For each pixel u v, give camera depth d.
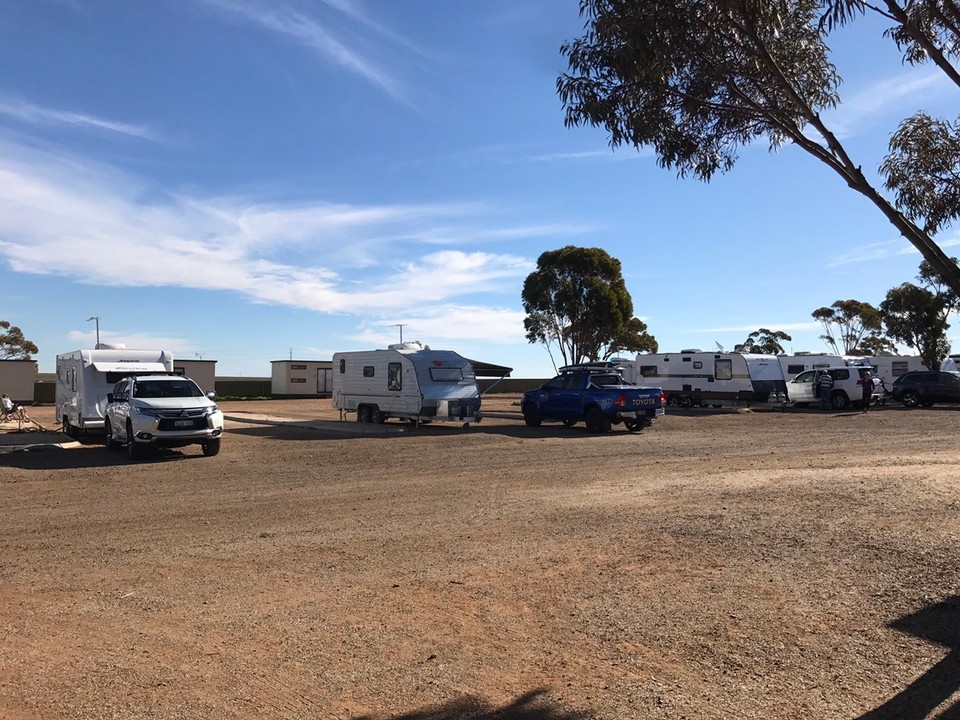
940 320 47.47
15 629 5.25
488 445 17.55
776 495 9.81
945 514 8.38
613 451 16.08
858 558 6.76
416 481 12.10
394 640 5.02
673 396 31.70
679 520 8.48
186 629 5.23
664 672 4.48
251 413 32.69
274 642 4.98
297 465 14.37
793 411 29.59
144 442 15.25
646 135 5.47
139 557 7.27
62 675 4.46
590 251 45.22
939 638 4.94
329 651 4.82
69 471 13.67
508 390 60.81
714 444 17.39
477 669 4.55
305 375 54.09
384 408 23.16
